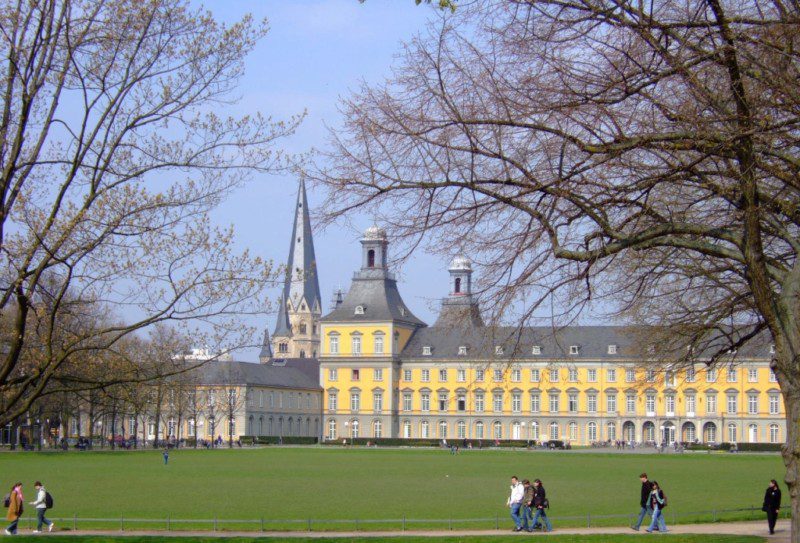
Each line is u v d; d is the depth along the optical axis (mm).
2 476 86812
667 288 34875
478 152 21125
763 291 21672
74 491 72125
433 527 49719
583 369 196625
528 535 41438
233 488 75750
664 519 49562
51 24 23516
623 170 22078
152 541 38062
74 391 24922
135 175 24734
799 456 21234
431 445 192000
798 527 21188
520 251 21406
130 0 24328
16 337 22781
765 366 185250
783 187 23641
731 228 25266
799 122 21062
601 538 38938
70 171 23500
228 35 25125
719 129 21047
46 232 22984
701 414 189000
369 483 82438
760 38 21062
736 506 60656
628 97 21172
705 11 21125
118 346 30859
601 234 22172
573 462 123062
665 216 23859
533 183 21172
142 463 111688
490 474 95750
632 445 187625
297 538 40031
